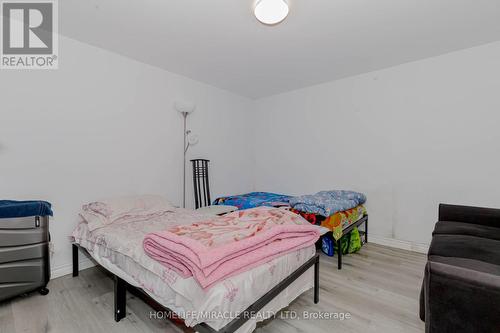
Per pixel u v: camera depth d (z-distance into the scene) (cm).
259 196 381
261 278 128
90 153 246
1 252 171
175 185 323
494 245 158
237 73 324
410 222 295
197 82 350
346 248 279
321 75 332
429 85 279
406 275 226
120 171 269
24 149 208
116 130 265
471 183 259
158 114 303
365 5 184
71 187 234
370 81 320
